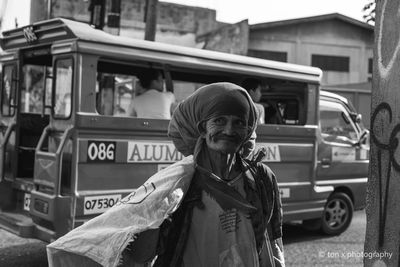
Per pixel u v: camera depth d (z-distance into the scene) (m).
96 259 1.68
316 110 6.61
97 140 4.75
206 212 1.84
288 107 6.97
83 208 4.66
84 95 4.66
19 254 5.67
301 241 6.72
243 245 1.84
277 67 6.13
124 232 1.68
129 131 4.96
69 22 4.70
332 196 6.98
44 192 4.83
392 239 2.12
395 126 2.13
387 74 2.19
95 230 1.75
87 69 4.67
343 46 21.34
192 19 18.72
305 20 20.56
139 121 5.02
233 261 1.81
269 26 20.30
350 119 7.36
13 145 5.70
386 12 2.21
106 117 4.78
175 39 18.56
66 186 4.66
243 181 1.96
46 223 4.76
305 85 6.52
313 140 6.58
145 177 5.10
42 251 5.81
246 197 1.94
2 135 5.97
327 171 6.84
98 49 4.71
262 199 1.98
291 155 6.33
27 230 4.82
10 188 5.65
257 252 1.90
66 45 4.72
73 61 4.63
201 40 18.34
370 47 21.59
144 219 1.71
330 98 7.17
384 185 2.18
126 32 17.61
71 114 4.63
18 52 5.68
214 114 1.87
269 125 6.04
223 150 1.87
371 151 2.28
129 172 4.98
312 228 6.96
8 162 5.75
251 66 5.89
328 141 6.93
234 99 1.88
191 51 5.40
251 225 1.89
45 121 5.94
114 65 5.78
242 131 1.90
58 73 4.85
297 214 6.43
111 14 8.22
